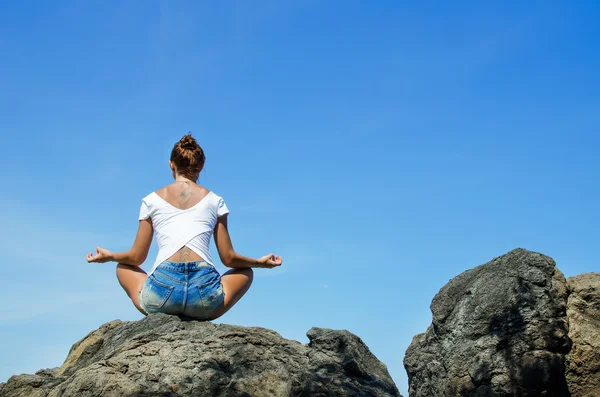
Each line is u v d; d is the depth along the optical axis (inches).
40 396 223.3
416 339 268.1
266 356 229.8
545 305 229.6
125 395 204.7
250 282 257.9
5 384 228.7
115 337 238.4
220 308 248.1
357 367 239.1
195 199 253.3
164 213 250.4
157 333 226.5
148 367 213.0
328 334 249.3
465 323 241.3
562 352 225.0
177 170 262.4
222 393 213.5
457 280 259.1
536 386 219.9
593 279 244.2
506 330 230.4
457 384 232.4
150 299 242.1
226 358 220.5
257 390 218.1
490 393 223.8
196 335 228.8
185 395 209.8
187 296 240.2
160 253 246.2
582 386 228.8
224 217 257.3
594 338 230.5
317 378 230.7
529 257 241.1
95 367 211.9
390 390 241.8
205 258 246.2
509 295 235.3
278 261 259.6
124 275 255.6
